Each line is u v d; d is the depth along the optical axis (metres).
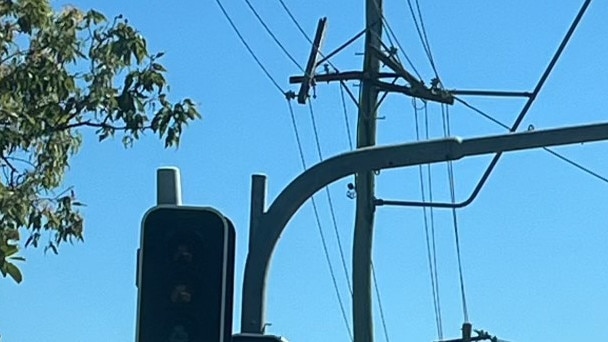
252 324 10.99
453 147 11.55
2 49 12.28
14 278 11.02
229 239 9.49
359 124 18.11
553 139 11.57
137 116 12.36
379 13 18.00
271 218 11.24
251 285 11.08
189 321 9.36
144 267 9.42
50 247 12.93
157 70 12.45
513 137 11.57
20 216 12.16
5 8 12.34
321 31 17.92
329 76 18.06
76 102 12.45
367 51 17.97
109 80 12.47
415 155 11.44
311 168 11.34
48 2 12.46
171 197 10.05
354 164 11.41
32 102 12.36
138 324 9.37
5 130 12.19
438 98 17.80
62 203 12.88
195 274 9.40
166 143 12.41
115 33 12.53
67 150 12.78
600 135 11.53
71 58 12.50
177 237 9.42
